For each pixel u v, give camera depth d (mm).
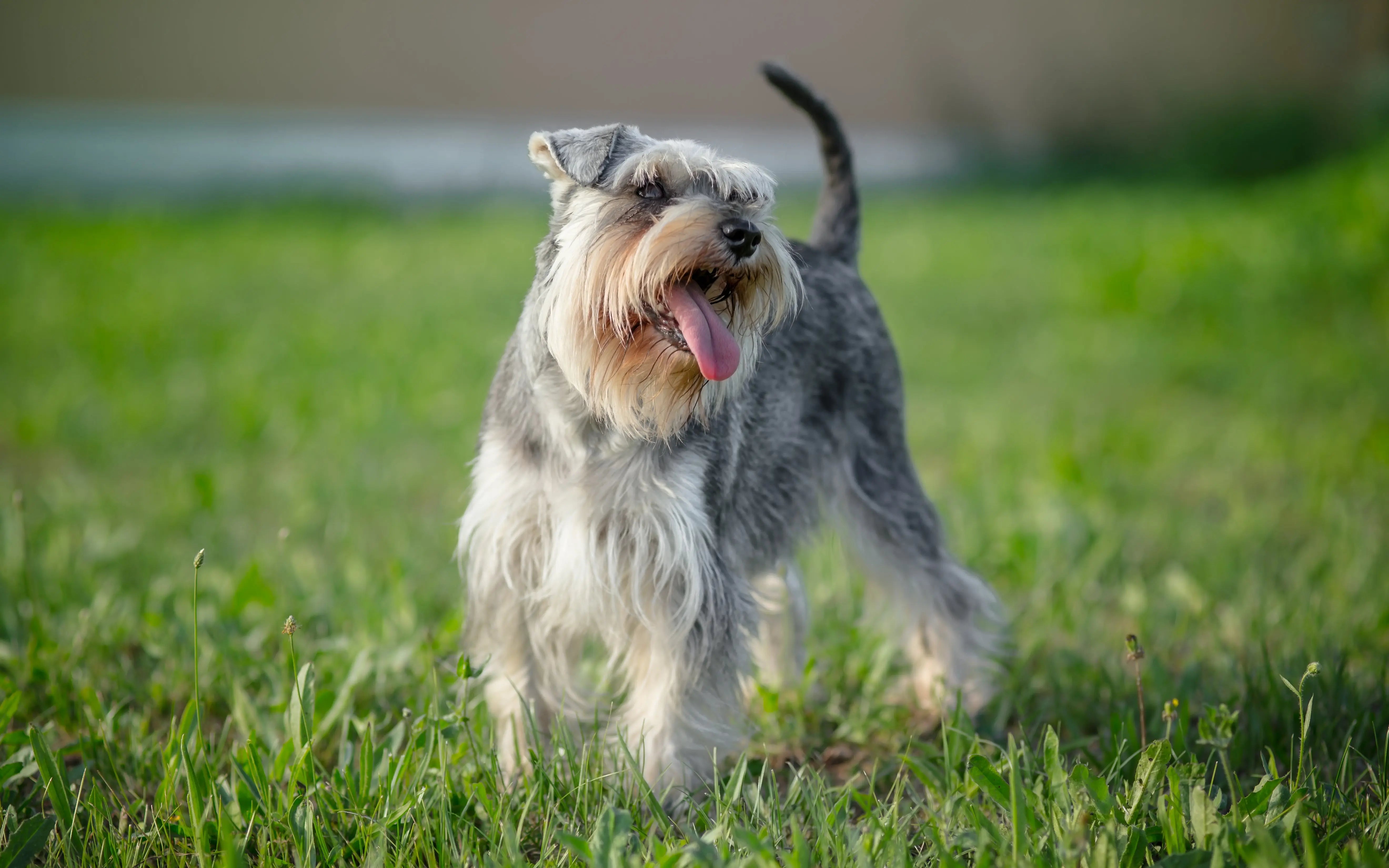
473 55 24875
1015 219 19125
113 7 22984
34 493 6863
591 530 3674
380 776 3453
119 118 23000
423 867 3156
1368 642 4809
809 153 24516
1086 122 26969
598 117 25703
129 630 4832
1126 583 5598
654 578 3730
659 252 3586
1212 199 20984
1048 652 4914
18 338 10781
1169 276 12602
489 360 10367
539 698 3994
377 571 5656
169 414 8539
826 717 4426
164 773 3559
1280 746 3895
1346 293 11719
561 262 3811
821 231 5012
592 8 25312
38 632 4457
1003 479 7094
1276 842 2994
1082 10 26891
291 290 13484
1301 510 6746
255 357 10328
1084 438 8203
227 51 23719
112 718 3947
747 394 4086
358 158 23188
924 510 4852
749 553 4180
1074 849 2918
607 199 3820
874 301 4910
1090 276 13273
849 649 4770
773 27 26125
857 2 26250
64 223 17656
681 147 3883
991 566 5840
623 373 3658
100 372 9656
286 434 8156
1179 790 3143
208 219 18719
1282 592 5379
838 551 5637
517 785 3607
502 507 3818
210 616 4855
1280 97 25719
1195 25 26938
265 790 3334
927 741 4273
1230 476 7461
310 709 3662
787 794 3791
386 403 8945
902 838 3006
